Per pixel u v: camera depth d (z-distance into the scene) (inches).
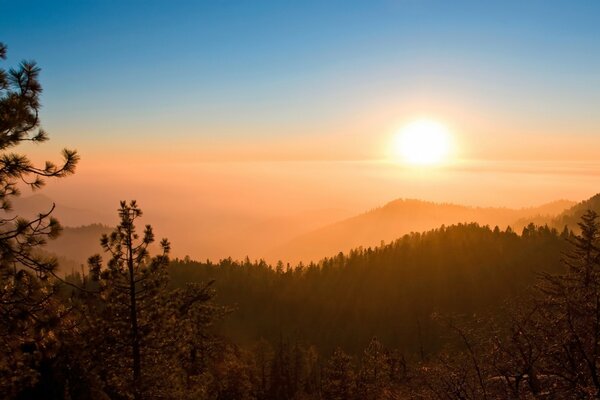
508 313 576.1
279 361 3132.4
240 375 1718.8
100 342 671.1
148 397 755.4
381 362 1470.2
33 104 376.5
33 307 351.6
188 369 1058.1
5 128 335.9
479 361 537.3
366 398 1312.7
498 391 546.3
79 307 401.7
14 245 341.1
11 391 389.4
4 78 367.6
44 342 367.2
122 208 739.4
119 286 725.3
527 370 512.7
